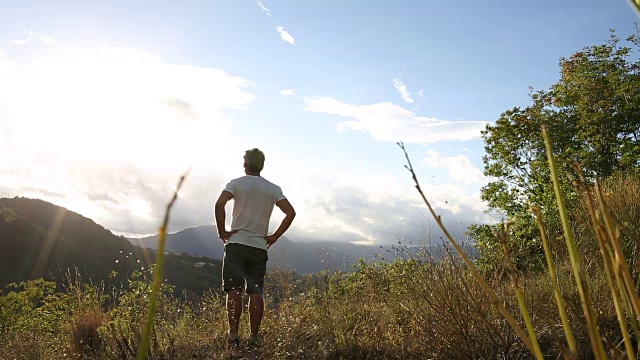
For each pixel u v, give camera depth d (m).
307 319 5.40
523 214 7.90
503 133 13.75
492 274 4.38
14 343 5.64
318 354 4.55
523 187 12.10
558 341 0.64
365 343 4.64
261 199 5.13
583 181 0.70
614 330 3.38
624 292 0.65
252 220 5.09
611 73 16.86
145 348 0.42
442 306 3.96
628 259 3.61
